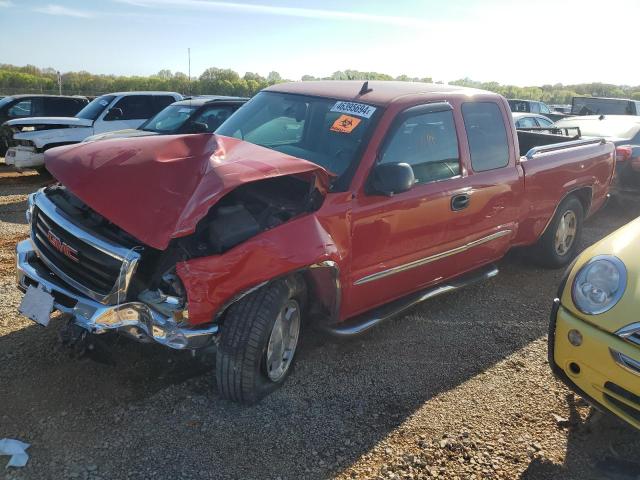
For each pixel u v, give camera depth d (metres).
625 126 9.21
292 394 3.58
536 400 3.66
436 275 4.54
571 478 2.96
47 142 11.57
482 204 4.70
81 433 3.08
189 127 9.35
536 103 22.89
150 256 3.10
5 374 3.56
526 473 2.99
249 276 3.08
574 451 3.17
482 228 4.80
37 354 3.81
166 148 3.40
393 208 3.90
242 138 4.43
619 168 8.47
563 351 3.12
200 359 3.86
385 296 4.15
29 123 11.64
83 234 3.16
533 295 5.50
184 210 2.96
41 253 3.49
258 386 3.38
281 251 3.19
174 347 3.01
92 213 3.43
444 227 4.37
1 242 6.36
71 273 3.27
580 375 3.03
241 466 2.92
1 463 2.81
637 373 2.75
